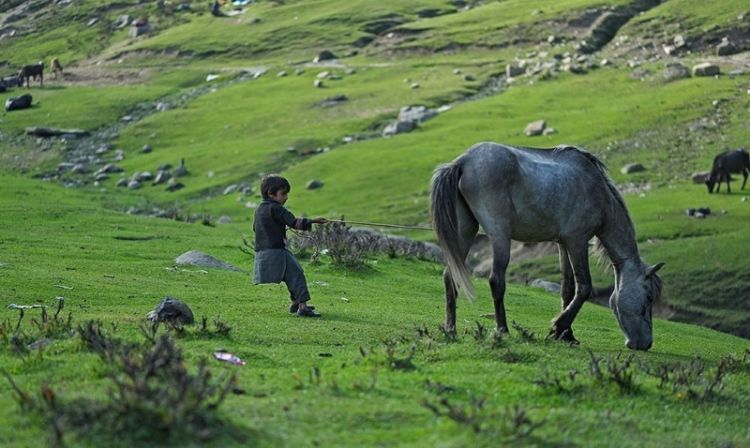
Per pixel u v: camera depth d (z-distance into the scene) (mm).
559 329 14766
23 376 9531
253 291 19328
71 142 80625
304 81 94062
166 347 9000
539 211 14203
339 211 55969
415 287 23453
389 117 77562
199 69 106688
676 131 65250
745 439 9266
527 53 97312
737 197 51906
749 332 38250
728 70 80250
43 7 148875
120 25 136750
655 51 91188
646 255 43406
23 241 25141
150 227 31750
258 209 15828
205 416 7637
